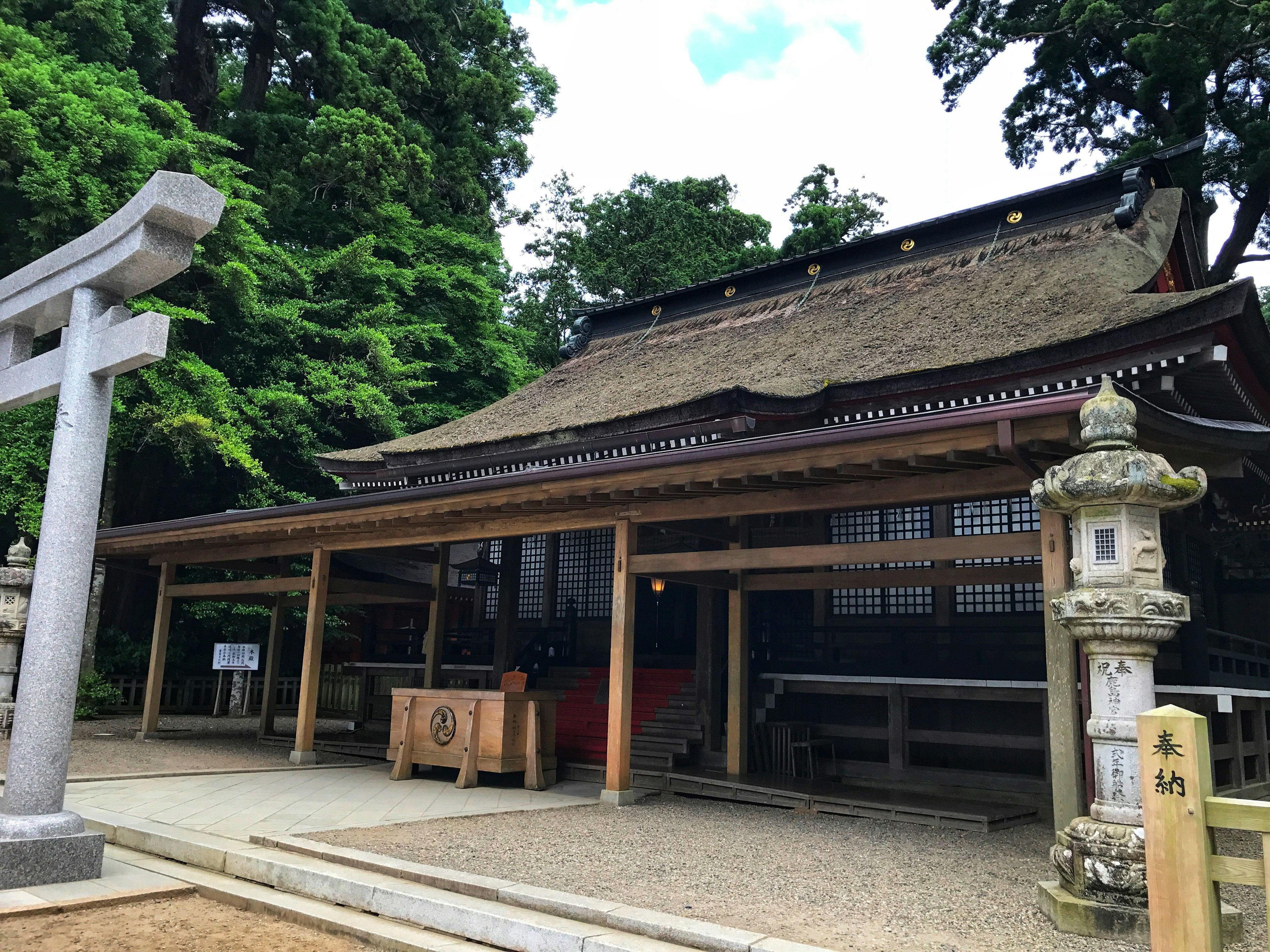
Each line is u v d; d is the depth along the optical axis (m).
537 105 38.22
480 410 25.91
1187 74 23.36
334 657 26.05
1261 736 10.99
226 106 30.59
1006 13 28.31
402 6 29.91
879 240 17.78
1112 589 4.98
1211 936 2.82
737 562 8.52
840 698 11.54
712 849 6.91
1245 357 10.42
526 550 18.44
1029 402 5.96
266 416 22.02
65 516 6.09
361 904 5.45
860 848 7.18
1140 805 4.85
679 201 37.97
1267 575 15.09
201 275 20.77
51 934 4.82
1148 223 14.58
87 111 17.44
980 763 10.33
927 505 12.48
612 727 9.21
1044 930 4.72
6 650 14.70
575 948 4.46
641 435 13.11
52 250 17.45
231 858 6.34
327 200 27.55
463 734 10.51
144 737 14.64
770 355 15.62
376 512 10.68
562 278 37.09
